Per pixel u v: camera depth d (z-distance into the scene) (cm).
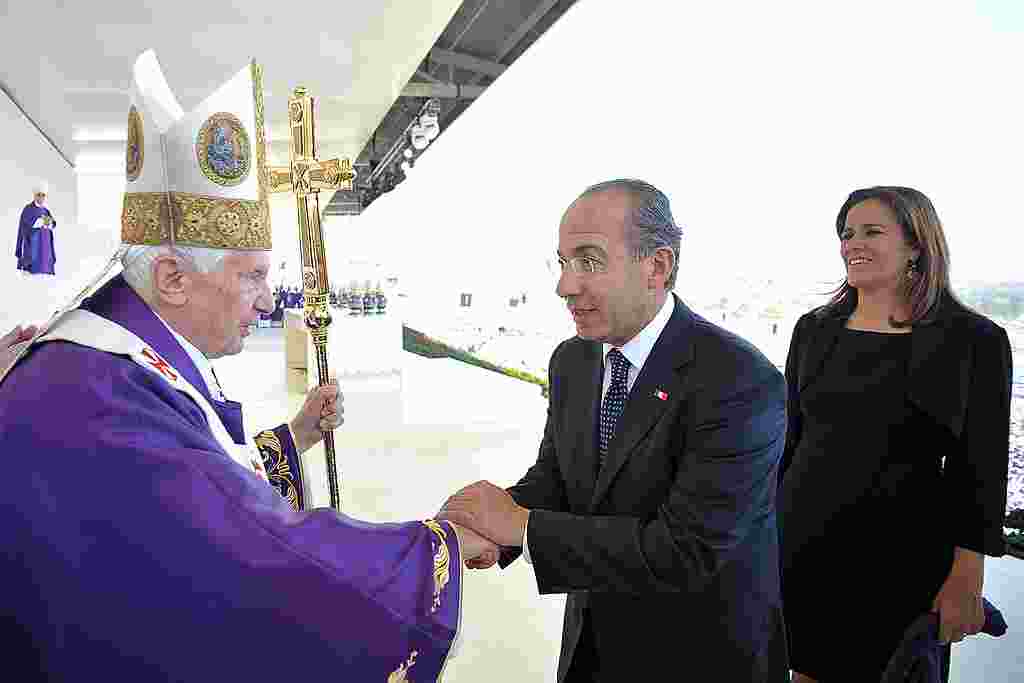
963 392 123
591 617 113
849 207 141
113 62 500
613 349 111
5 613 74
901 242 131
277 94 576
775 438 99
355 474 439
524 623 254
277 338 1425
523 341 674
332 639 81
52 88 577
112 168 1045
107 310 95
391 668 85
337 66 499
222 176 96
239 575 77
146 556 75
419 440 500
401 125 922
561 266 103
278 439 135
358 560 84
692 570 95
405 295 820
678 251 103
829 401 138
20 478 74
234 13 401
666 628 108
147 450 77
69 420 77
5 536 74
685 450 100
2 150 595
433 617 87
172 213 93
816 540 138
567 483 117
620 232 98
